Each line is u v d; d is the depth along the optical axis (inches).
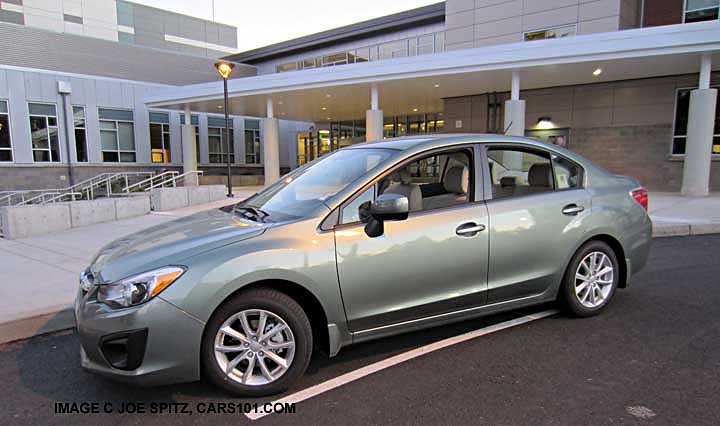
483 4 761.6
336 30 1159.6
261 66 1364.4
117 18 2030.0
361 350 141.6
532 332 152.3
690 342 142.6
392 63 629.9
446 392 115.6
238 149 1266.0
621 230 166.9
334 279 119.4
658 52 499.8
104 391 120.7
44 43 957.8
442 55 597.9
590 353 135.9
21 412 111.0
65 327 170.4
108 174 950.4
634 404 108.2
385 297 127.3
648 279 211.9
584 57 530.0
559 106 701.9
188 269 107.0
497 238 142.2
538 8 710.5
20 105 901.8
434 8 994.7
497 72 591.5
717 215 377.7
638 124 645.9
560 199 155.9
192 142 934.4
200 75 1236.5
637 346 140.1
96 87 999.6
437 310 136.4
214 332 109.7
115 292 105.8
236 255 110.4
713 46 480.4
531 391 115.2
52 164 940.6
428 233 131.7
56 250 296.0
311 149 1293.1
